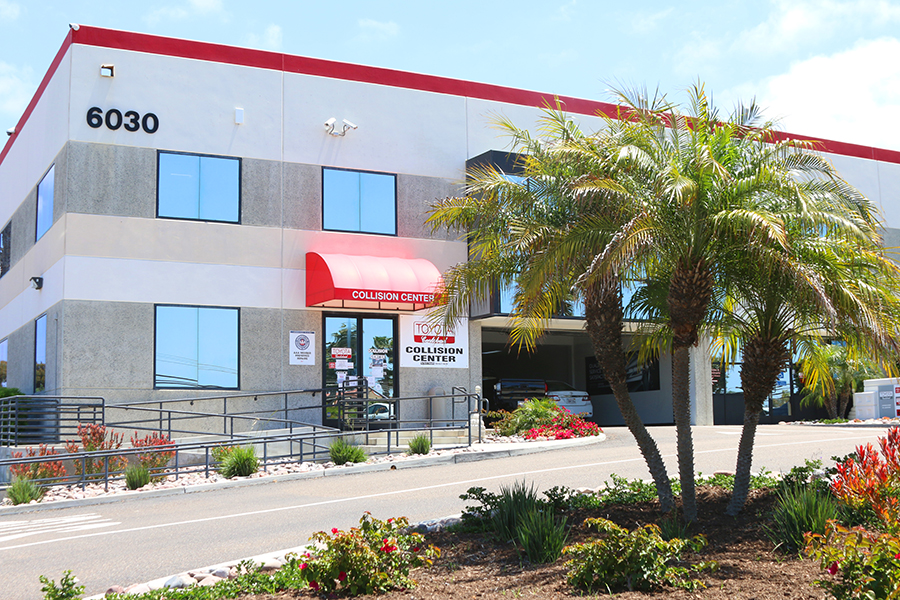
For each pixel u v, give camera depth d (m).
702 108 8.81
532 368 33.50
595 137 9.04
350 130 21.34
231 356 19.59
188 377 19.16
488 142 22.91
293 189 20.58
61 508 13.38
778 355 8.84
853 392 26.89
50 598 6.07
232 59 20.31
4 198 26.41
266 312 20.03
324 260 19.61
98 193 18.83
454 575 6.88
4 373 24.92
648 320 10.04
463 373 22.00
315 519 10.70
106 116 19.05
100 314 18.56
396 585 6.48
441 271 21.91
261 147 20.38
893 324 7.94
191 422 19.09
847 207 8.41
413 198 21.84
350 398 20.27
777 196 8.24
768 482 10.25
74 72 18.94
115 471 15.77
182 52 19.86
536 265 8.41
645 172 8.44
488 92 23.08
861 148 29.05
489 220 9.70
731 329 9.79
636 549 6.04
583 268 8.76
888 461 8.34
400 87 22.05
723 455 15.00
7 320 24.72
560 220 9.16
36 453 16.33
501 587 6.34
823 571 6.00
